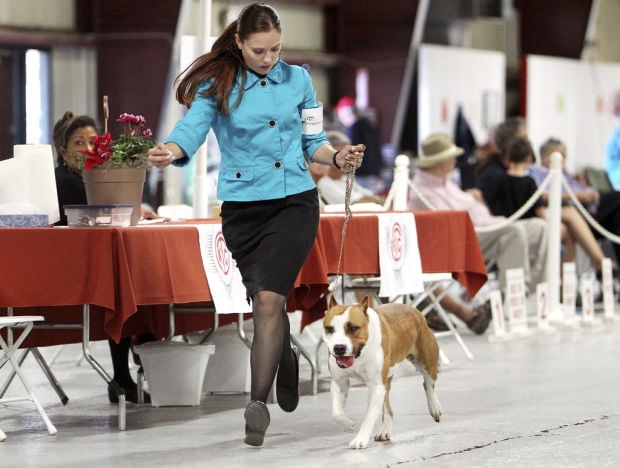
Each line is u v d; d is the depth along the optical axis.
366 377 7.70
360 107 26.84
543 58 28.17
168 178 22.94
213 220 10.38
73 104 22.88
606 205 19.03
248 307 9.33
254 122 7.80
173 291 8.56
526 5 32.28
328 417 9.09
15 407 9.84
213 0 24.88
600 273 18.41
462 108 26.48
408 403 9.72
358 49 27.14
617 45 34.06
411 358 8.55
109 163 8.98
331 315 7.45
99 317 9.70
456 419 8.91
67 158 10.73
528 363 12.28
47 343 9.68
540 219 16.58
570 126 29.09
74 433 8.56
